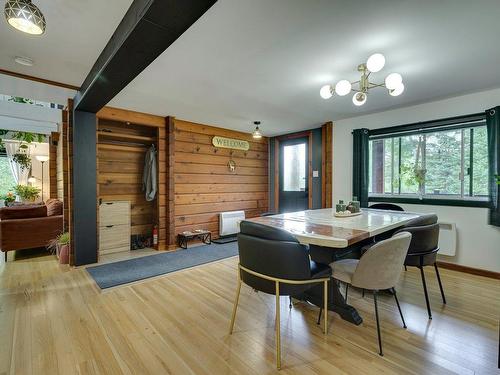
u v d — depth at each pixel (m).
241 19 1.65
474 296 2.46
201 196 4.68
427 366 1.53
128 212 4.11
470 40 1.90
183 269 3.24
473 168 3.15
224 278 2.96
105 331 1.89
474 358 1.60
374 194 3.99
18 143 7.23
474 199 3.12
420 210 3.49
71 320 2.04
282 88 2.87
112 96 2.54
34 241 3.81
